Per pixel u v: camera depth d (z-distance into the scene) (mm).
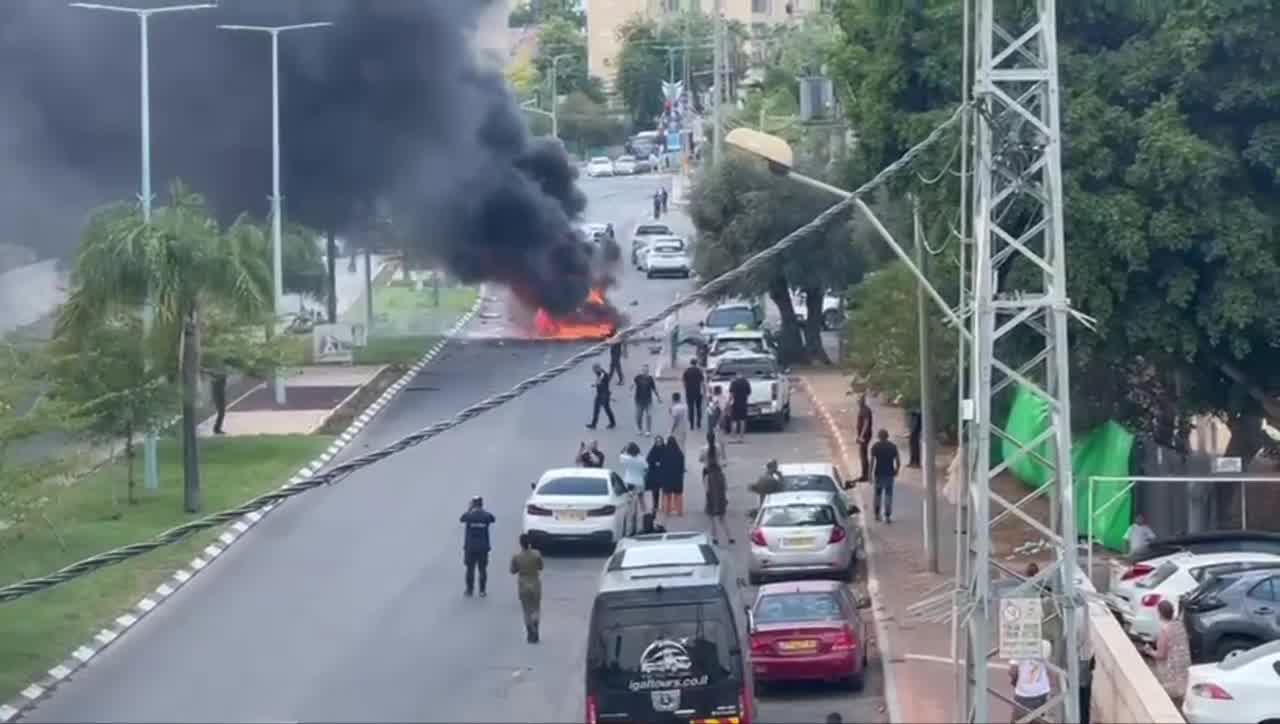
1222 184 47656
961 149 38656
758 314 104062
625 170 198875
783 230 95438
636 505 59094
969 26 39188
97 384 61438
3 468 45844
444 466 71438
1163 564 45406
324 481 29094
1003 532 55656
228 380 94750
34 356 58656
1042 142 30938
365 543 57156
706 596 33469
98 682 39938
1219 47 47781
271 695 38125
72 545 54875
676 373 95938
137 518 59875
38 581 27281
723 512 59656
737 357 82562
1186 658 39125
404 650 42719
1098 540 54625
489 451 74688
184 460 62375
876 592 49500
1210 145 47406
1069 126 47469
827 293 103000
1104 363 50719
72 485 59438
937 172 49156
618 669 33406
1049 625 34875
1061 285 30109
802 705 38750
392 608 47750
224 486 66062
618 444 75750
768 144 35000
